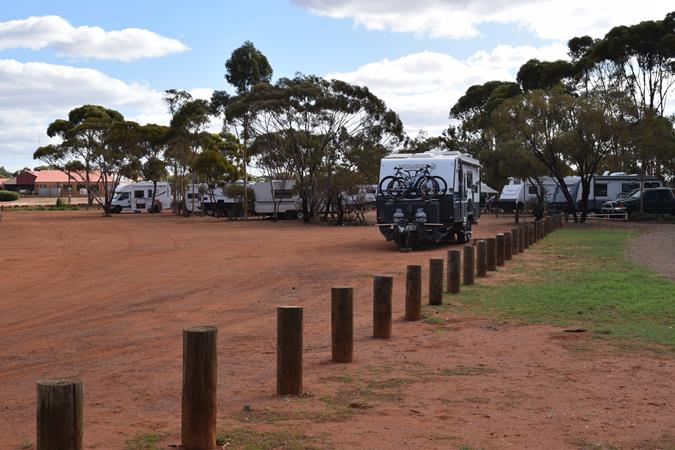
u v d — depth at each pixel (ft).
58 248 86.74
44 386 14.07
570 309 37.17
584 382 23.65
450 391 22.68
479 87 253.24
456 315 36.29
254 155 160.76
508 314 36.35
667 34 169.37
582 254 67.77
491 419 19.74
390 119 150.00
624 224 122.72
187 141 200.95
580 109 120.26
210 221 157.89
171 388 23.82
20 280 55.72
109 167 210.38
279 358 22.43
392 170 77.77
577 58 205.57
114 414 20.88
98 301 44.24
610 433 18.51
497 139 165.78
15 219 171.53
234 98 176.76
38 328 35.70
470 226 88.38
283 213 159.63
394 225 76.64
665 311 35.99
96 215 197.98
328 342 30.81
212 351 17.48
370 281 51.60
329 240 94.68
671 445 17.58
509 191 164.96
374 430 18.78
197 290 48.37
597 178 150.71
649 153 127.13
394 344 29.94
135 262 68.54
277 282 51.83
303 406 21.13
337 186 137.18
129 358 28.66
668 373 24.68
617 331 31.58
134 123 210.18
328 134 148.25
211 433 17.47
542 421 19.53
